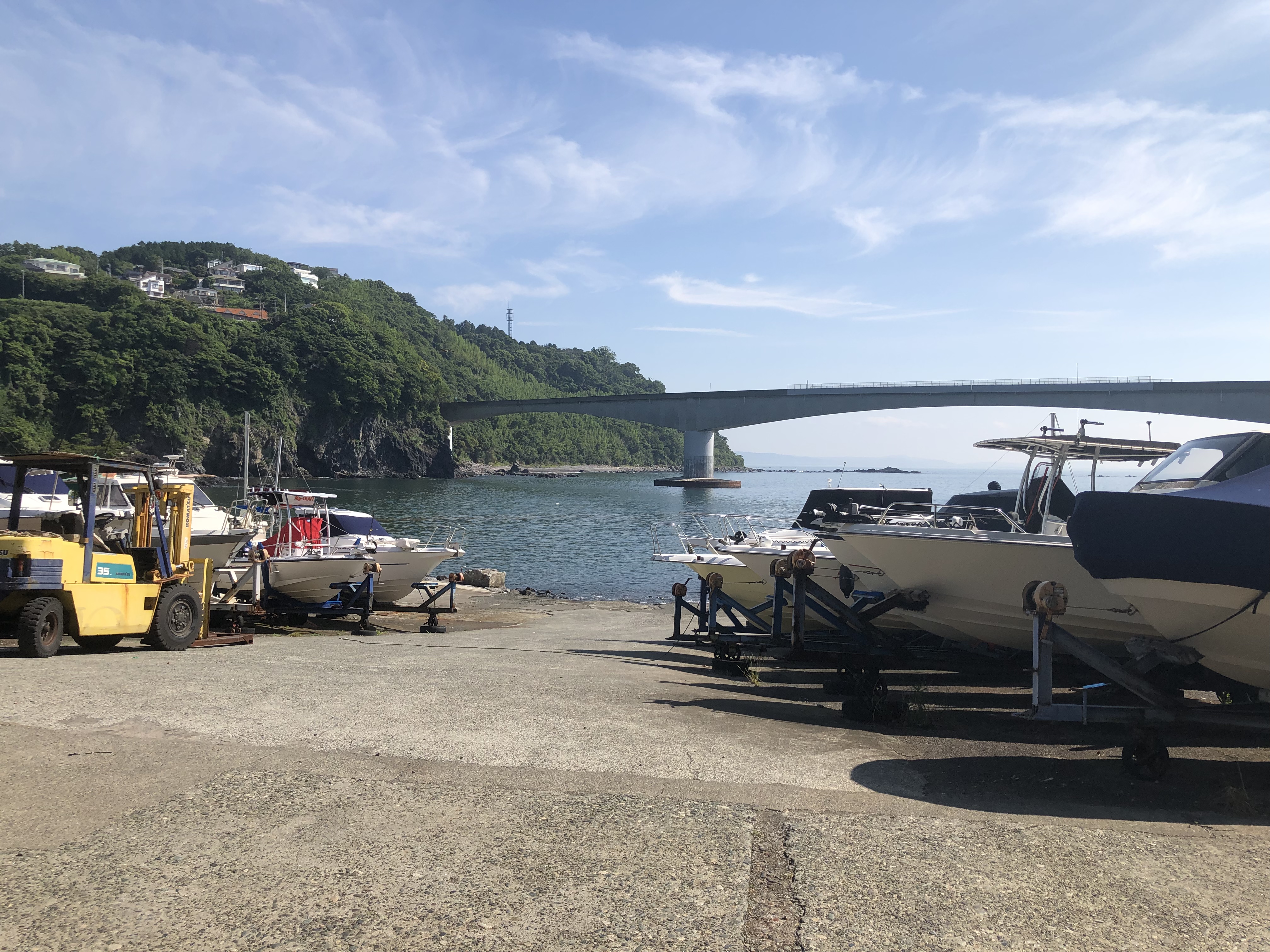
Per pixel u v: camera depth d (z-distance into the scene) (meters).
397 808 3.84
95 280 163.88
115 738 4.83
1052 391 80.69
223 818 3.68
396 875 3.17
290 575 15.02
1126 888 3.27
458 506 72.75
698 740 5.29
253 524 20.22
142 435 119.69
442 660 9.16
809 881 3.22
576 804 3.96
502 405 146.50
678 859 3.38
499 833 3.59
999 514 12.62
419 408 151.75
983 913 3.02
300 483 117.69
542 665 9.02
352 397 140.75
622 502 82.44
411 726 5.30
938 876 3.31
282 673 7.45
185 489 11.63
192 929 2.75
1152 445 10.41
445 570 29.94
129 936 2.70
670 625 16.02
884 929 2.87
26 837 3.43
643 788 4.23
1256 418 70.62
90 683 6.48
